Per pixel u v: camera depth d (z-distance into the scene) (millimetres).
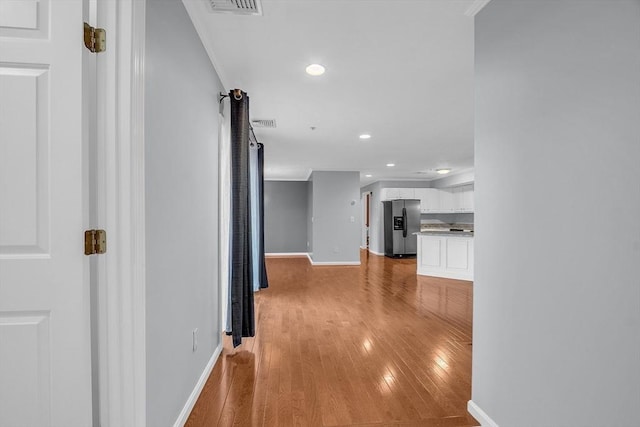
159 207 1416
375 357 2609
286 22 1976
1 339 1065
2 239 1050
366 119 3867
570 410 1257
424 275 6344
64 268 1083
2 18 1057
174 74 1604
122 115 1161
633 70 1051
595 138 1165
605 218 1132
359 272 6770
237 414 1842
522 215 1488
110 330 1168
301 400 1983
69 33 1082
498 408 1638
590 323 1183
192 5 1784
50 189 1076
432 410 1886
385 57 2398
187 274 1813
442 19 1940
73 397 1093
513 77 1542
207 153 2254
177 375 1662
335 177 8039
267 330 3250
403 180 9766
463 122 3979
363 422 1774
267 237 9656
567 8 1264
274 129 4316
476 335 1806
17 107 1056
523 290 1481
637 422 1048
